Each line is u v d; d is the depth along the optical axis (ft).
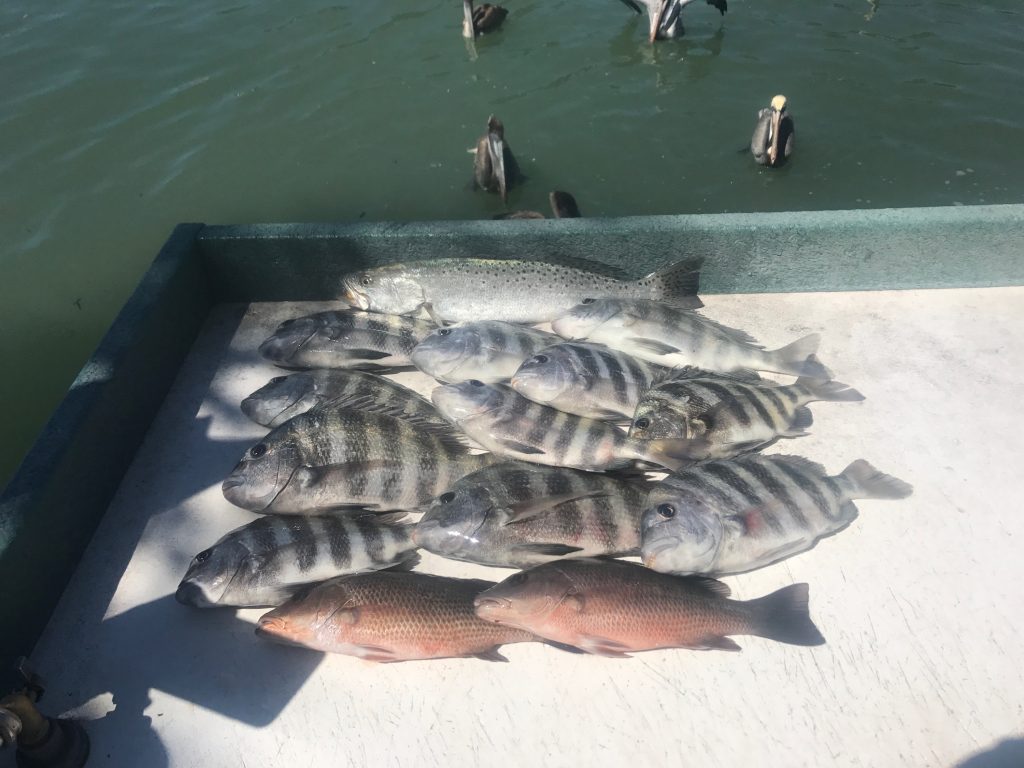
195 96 8.20
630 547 2.68
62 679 2.50
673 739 2.33
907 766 2.27
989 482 2.93
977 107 7.75
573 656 2.52
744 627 2.49
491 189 7.15
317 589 2.49
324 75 8.45
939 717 2.35
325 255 3.67
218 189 7.24
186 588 2.58
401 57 8.75
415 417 3.07
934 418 3.16
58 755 2.24
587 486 2.74
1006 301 3.64
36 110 8.04
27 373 5.84
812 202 6.93
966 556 2.72
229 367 3.53
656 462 2.88
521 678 2.47
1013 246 3.53
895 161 7.29
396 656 2.46
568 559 2.55
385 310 3.70
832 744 2.31
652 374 3.17
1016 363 3.36
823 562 2.71
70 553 2.75
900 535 2.78
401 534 2.73
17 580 2.48
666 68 8.45
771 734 2.33
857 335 3.52
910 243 3.54
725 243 3.59
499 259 3.67
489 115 7.98
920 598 2.61
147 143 7.69
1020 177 7.06
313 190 7.20
